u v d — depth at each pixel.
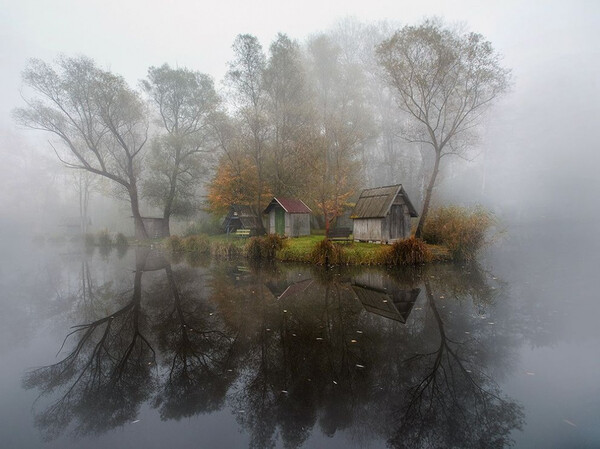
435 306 10.20
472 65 20.20
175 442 4.34
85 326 9.05
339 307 10.17
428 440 4.31
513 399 5.19
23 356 7.16
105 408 5.19
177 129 33.66
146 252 26.92
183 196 35.44
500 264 17.73
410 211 22.06
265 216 30.28
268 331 8.26
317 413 4.99
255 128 26.64
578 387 5.50
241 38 27.59
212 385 5.81
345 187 28.61
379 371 6.16
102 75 27.98
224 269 17.53
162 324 8.99
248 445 4.25
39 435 4.53
